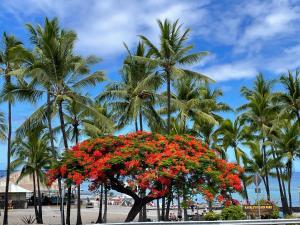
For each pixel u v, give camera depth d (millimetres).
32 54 27828
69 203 30266
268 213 32094
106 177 21141
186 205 20281
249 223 17984
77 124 35094
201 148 22141
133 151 20641
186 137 23078
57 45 27516
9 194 68188
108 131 29266
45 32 27359
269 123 43688
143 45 33688
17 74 26500
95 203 82188
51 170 22391
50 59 27500
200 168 20297
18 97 27953
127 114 33500
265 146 44844
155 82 30656
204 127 41844
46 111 28578
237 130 44281
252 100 43531
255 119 43531
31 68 26906
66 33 28375
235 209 30547
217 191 20781
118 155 20594
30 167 47875
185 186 20078
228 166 22016
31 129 29016
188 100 39125
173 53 30109
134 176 20641
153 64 30891
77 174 20719
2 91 27938
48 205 77000
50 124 28375
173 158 19953
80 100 28984
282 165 44031
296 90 39594
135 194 21844
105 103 34844
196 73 30922
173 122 38281
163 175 19297
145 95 32750
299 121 39844
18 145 45875
